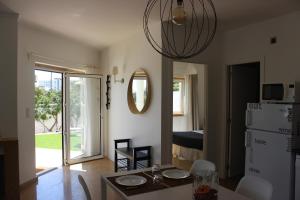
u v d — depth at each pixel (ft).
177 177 7.23
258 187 6.44
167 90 12.71
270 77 12.12
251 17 11.80
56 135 27.09
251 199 5.94
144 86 13.76
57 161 17.62
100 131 18.78
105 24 12.87
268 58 12.21
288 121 9.37
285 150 9.48
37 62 14.15
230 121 14.67
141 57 14.12
